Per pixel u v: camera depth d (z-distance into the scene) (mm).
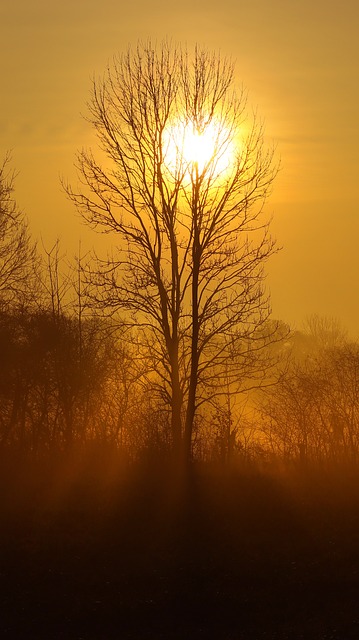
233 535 33750
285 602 26359
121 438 51156
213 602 26266
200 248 51375
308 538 33500
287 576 28922
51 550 31422
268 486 41031
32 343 54875
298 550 31969
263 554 31484
